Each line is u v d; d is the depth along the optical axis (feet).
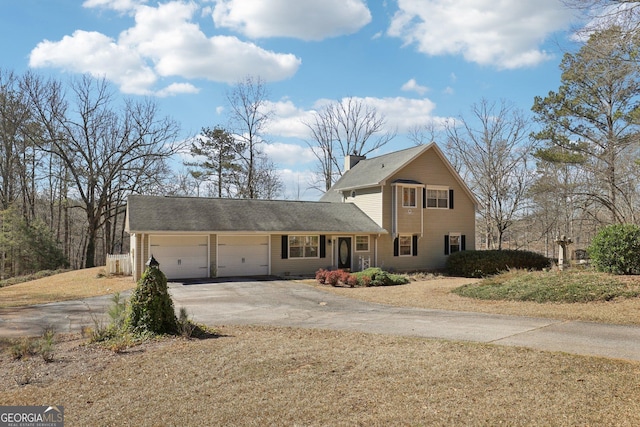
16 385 21.86
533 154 94.84
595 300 40.73
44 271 95.66
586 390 19.35
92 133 115.44
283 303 48.96
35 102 107.34
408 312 41.81
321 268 83.10
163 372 23.11
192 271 72.79
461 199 95.30
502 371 22.09
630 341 27.63
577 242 120.26
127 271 79.71
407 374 21.99
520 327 32.73
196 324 33.53
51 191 132.26
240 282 68.18
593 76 50.49
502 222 109.40
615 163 76.59
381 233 86.38
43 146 112.47
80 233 149.48
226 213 78.64
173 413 18.06
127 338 29.58
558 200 108.17
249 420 17.20
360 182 93.81
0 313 44.19
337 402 18.66
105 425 17.19
